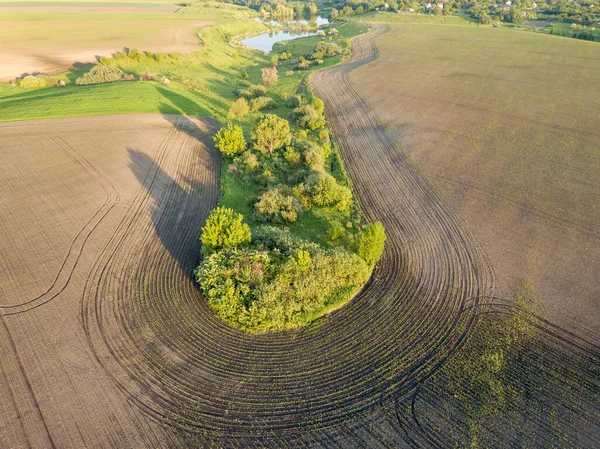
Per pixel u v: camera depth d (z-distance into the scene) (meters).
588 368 25.88
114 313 29.88
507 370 25.78
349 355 27.17
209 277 30.59
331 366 26.45
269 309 29.17
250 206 43.44
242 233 33.91
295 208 40.81
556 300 30.86
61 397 23.97
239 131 52.72
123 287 32.25
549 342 27.59
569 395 24.31
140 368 25.97
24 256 35.12
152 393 24.48
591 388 24.70
